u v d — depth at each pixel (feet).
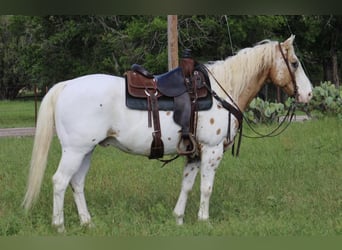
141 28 77.05
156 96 21.07
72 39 89.76
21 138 55.52
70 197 26.02
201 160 22.08
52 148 44.39
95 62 88.12
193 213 23.90
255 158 36.65
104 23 85.15
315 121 60.34
